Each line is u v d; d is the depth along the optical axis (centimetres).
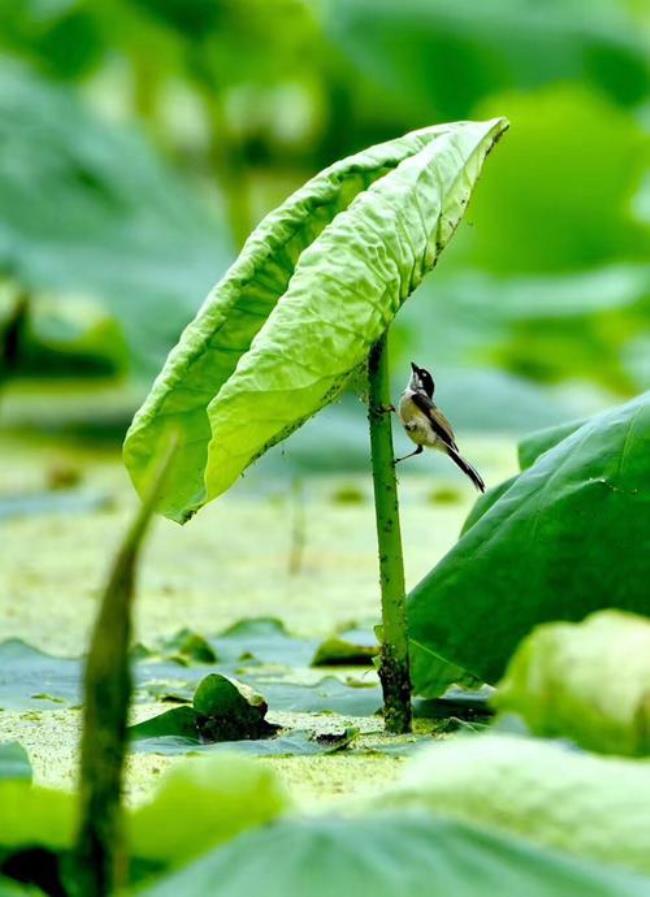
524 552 723
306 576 866
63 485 1295
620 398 1844
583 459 725
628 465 723
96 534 1038
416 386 738
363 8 2098
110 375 1719
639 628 676
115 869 662
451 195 710
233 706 725
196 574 872
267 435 702
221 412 699
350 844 656
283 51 2081
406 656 722
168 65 2166
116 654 661
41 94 1953
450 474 1322
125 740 662
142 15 2014
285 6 2020
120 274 1766
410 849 656
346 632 794
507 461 1359
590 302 1891
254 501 1204
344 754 712
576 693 674
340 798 695
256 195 2327
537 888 653
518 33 2158
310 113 2333
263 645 786
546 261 2067
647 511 721
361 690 749
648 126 2169
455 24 2116
